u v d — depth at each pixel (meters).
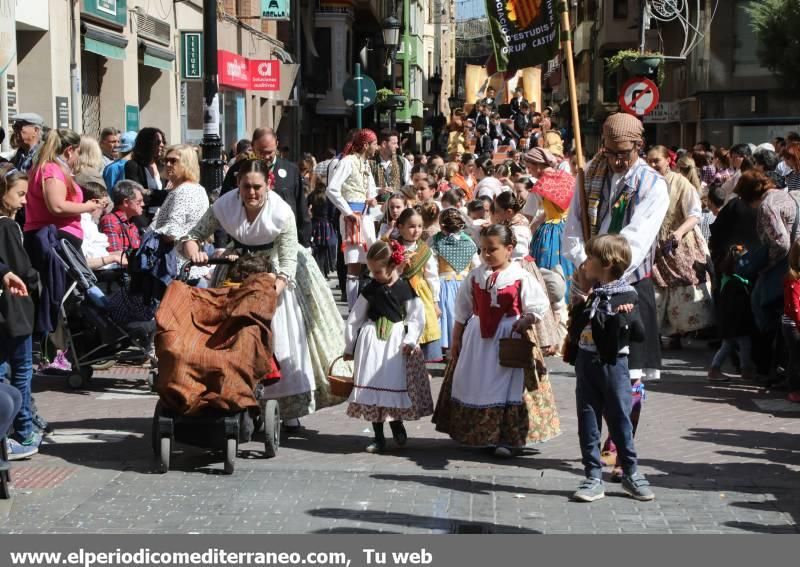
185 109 27.64
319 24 48.81
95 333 11.48
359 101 24.84
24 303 8.48
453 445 9.52
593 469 7.87
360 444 9.50
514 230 12.46
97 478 8.29
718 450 9.33
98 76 22.69
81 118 20.94
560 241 13.71
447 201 14.59
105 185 13.35
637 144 8.35
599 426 7.91
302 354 9.47
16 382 8.74
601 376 7.74
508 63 9.70
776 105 42.72
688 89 46.69
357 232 15.73
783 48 37.06
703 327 14.26
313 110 49.00
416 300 9.27
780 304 11.88
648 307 8.45
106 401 10.98
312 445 9.45
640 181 8.33
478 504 7.75
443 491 8.05
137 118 23.80
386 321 9.20
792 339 11.12
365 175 15.89
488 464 8.88
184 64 27.06
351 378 9.40
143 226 13.03
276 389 9.39
